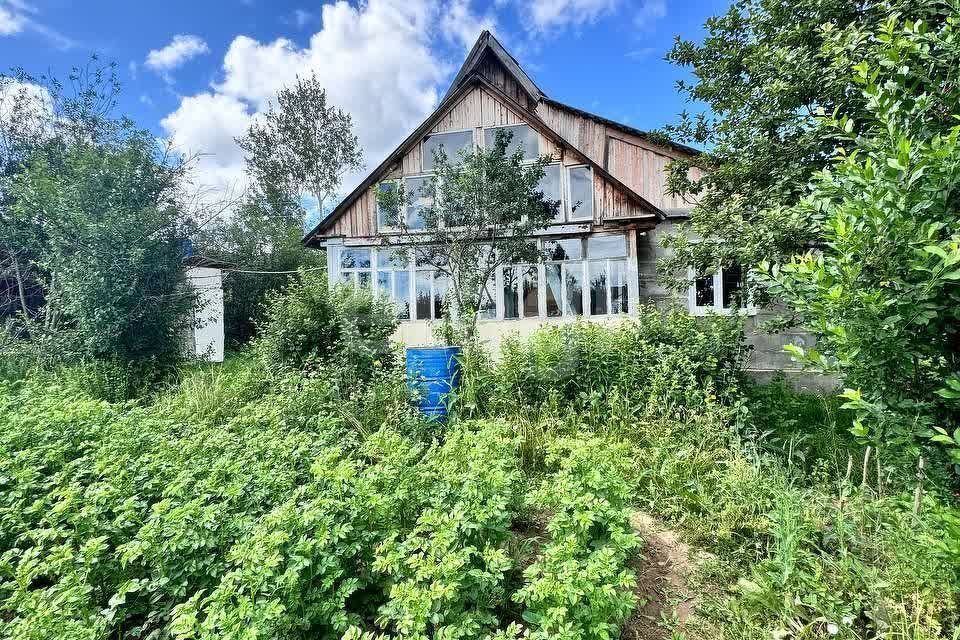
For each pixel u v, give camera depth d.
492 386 5.51
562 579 1.82
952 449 1.83
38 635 1.65
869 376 2.14
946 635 1.88
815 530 2.58
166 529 2.24
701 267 5.50
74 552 2.44
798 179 4.64
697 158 6.31
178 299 9.81
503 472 2.63
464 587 1.92
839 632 2.00
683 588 2.47
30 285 11.76
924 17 3.39
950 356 2.06
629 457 3.54
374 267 12.38
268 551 1.98
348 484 2.63
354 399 5.46
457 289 9.28
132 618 2.30
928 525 2.07
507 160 9.31
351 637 1.60
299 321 7.39
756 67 4.91
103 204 8.82
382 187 12.38
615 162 13.42
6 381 6.71
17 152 11.41
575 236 11.24
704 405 4.59
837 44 3.73
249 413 4.82
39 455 3.55
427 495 2.63
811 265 2.19
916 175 1.91
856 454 3.82
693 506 3.15
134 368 8.69
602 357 5.38
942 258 1.79
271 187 28.00
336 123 30.03
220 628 1.67
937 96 2.35
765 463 3.42
